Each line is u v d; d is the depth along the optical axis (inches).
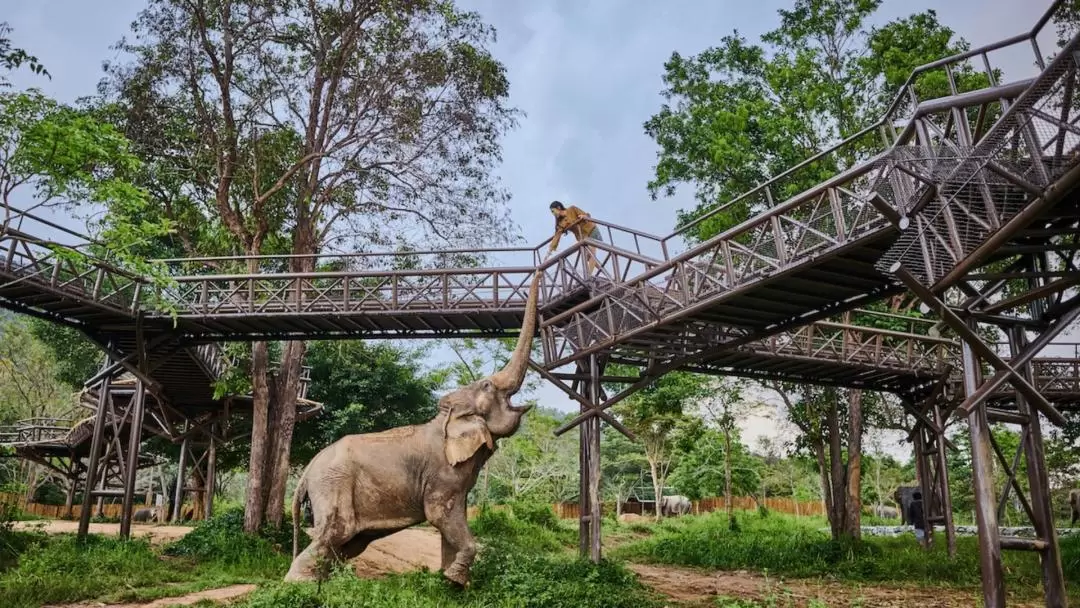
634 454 1806.1
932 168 318.3
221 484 1667.1
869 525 1355.8
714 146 853.2
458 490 457.4
